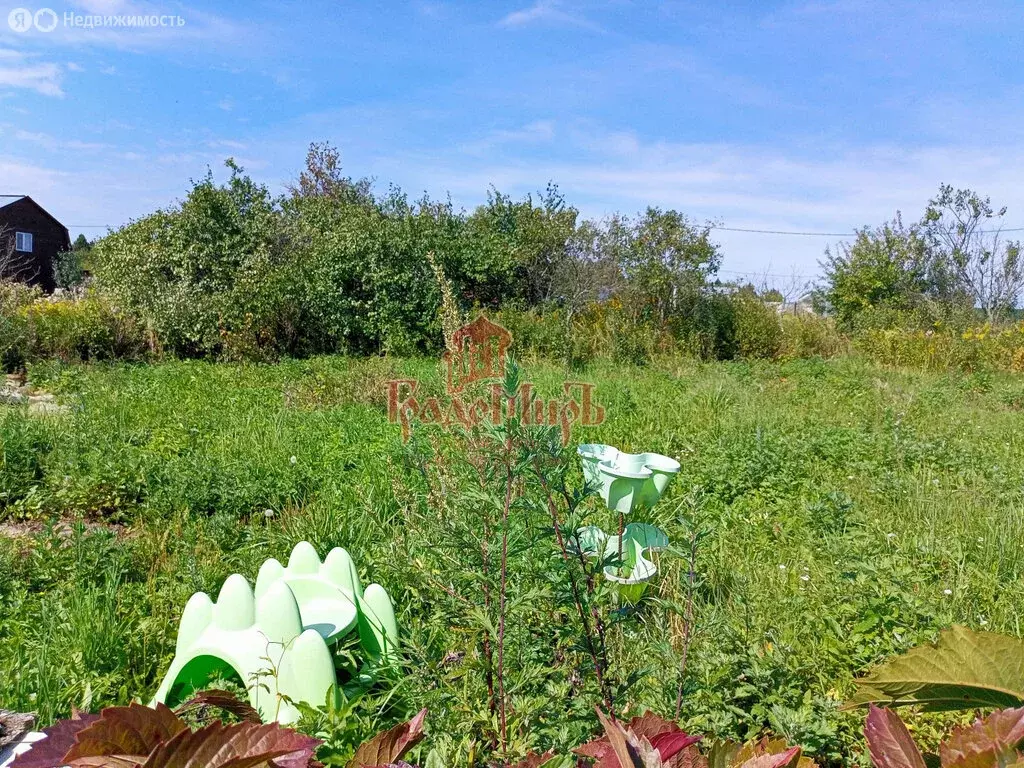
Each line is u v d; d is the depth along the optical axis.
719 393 10.34
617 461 4.06
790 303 20.75
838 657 3.01
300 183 30.50
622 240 18.39
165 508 5.35
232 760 0.87
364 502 4.52
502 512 1.91
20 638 3.32
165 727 0.93
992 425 9.32
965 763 0.82
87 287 20.12
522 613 2.07
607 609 2.06
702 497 2.62
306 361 13.82
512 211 20.55
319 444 7.20
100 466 5.95
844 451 7.26
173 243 14.96
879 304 24.00
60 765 0.89
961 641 1.03
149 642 3.30
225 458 6.60
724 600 3.73
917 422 9.24
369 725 2.54
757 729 2.48
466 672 2.13
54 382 11.32
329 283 15.34
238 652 2.70
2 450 6.27
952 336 17.39
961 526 5.16
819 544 4.61
